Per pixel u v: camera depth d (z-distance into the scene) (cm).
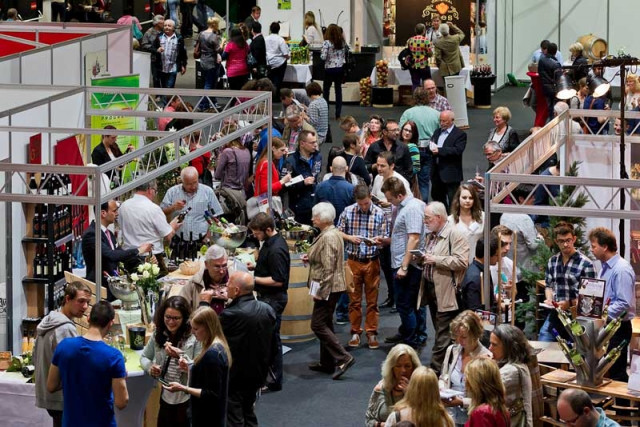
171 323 965
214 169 1683
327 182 1431
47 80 1755
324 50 2361
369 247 1280
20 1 2842
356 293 1291
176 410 983
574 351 978
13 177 1155
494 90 2836
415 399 820
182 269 1221
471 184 1352
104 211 1149
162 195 1527
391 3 2744
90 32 1986
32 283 1145
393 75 2592
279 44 2430
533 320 1164
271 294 1172
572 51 2211
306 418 1111
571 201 1184
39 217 1142
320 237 1210
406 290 1259
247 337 1021
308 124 1677
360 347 1298
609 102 1820
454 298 1159
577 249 1177
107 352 901
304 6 2723
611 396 963
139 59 2067
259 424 1096
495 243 1102
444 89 2472
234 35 2367
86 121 1566
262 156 1480
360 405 1143
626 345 1054
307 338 1337
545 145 1288
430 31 2617
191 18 2917
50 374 920
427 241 1191
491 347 919
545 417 953
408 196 1289
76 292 954
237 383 1027
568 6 2961
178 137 1161
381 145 1595
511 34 2995
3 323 1122
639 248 1202
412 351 883
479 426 834
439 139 1694
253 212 1409
